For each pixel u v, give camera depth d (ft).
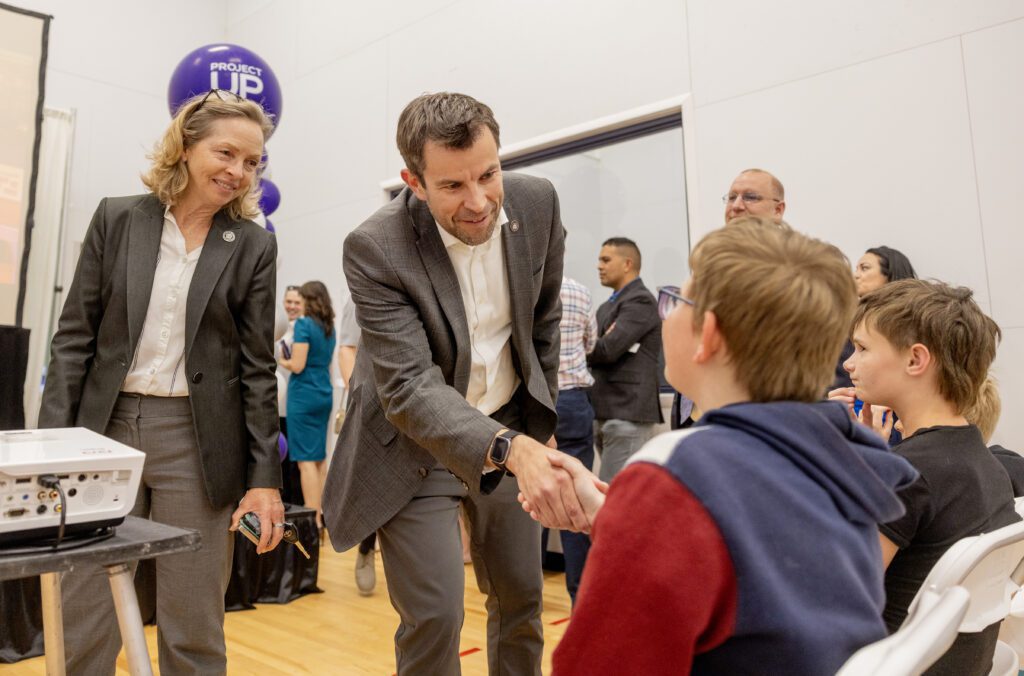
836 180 9.50
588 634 2.09
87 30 17.10
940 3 8.87
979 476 3.32
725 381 2.44
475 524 5.03
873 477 2.24
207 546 5.08
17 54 15.20
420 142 4.15
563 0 12.61
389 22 15.64
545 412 5.15
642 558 2.02
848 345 6.32
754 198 7.43
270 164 18.12
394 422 4.44
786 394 2.37
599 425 10.86
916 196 8.89
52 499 2.69
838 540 2.15
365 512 4.70
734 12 10.55
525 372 5.03
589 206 12.35
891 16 9.22
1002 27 8.44
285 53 18.08
